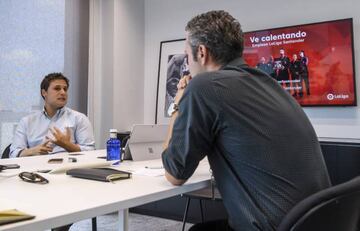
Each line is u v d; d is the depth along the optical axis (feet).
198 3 12.24
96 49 12.59
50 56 11.05
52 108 8.64
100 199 2.94
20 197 3.00
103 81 12.51
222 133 3.21
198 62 3.86
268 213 2.99
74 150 7.70
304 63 9.86
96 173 3.95
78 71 11.91
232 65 3.62
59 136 7.54
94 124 12.55
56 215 2.41
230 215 3.36
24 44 10.37
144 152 5.79
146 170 4.62
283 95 3.42
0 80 9.79
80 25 12.00
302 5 10.23
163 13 13.02
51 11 11.10
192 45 3.84
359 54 9.29
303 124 3.29
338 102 9.37
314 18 10.03
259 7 10.99
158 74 12.87
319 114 9.86
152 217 10.48
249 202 3.09
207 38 3.68
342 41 9.34
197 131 3.26
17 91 10.17
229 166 3.28
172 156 3.45
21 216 2.26
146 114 13.32
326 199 2.62
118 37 12.39
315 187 3.05
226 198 3.35
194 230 4.04
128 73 12.76
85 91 12.14
